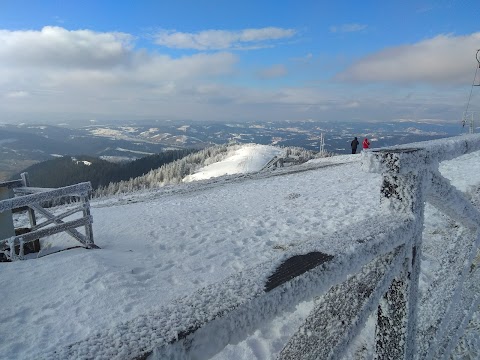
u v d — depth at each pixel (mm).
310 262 819
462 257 1760
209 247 6230
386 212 1272
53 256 5320
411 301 1173
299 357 904
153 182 91062
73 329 3346
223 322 595
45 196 5328
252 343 2891
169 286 4496
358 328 923
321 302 1041
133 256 5801
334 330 919
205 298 662
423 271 3576
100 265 4910
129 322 583
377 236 1011
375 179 11609
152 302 3965
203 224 8094
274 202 10055
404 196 1209
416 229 1195
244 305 638
